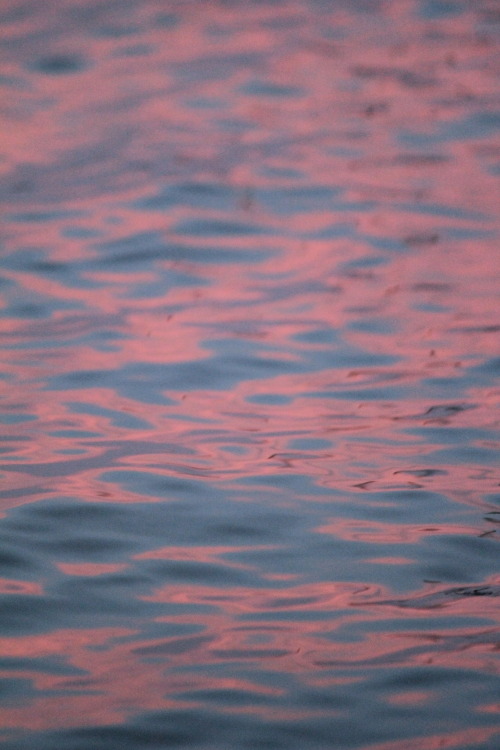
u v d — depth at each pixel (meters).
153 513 6.80
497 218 12.30
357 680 5.14
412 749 4.62
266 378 8.95
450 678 5.15
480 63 17.42
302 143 14.61
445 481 7.27
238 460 7.56
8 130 15.36
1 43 18.98
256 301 10.49
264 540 6.52
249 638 5.50
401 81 16.80
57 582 6.01
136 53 18.39
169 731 4.75
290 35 19.09
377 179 13.45
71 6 20.94
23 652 5.36
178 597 5.88
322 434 7.97
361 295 10.59
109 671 5.21
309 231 12.13
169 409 8.38
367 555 6.35
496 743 4.66
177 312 10.26
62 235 12.14
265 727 4.79
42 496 6.98
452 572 6.16
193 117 15.63
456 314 10.14
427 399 8.55
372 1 20.97
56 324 10.00
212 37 19.09
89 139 15.02
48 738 4.70
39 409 8.34
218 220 12.45
